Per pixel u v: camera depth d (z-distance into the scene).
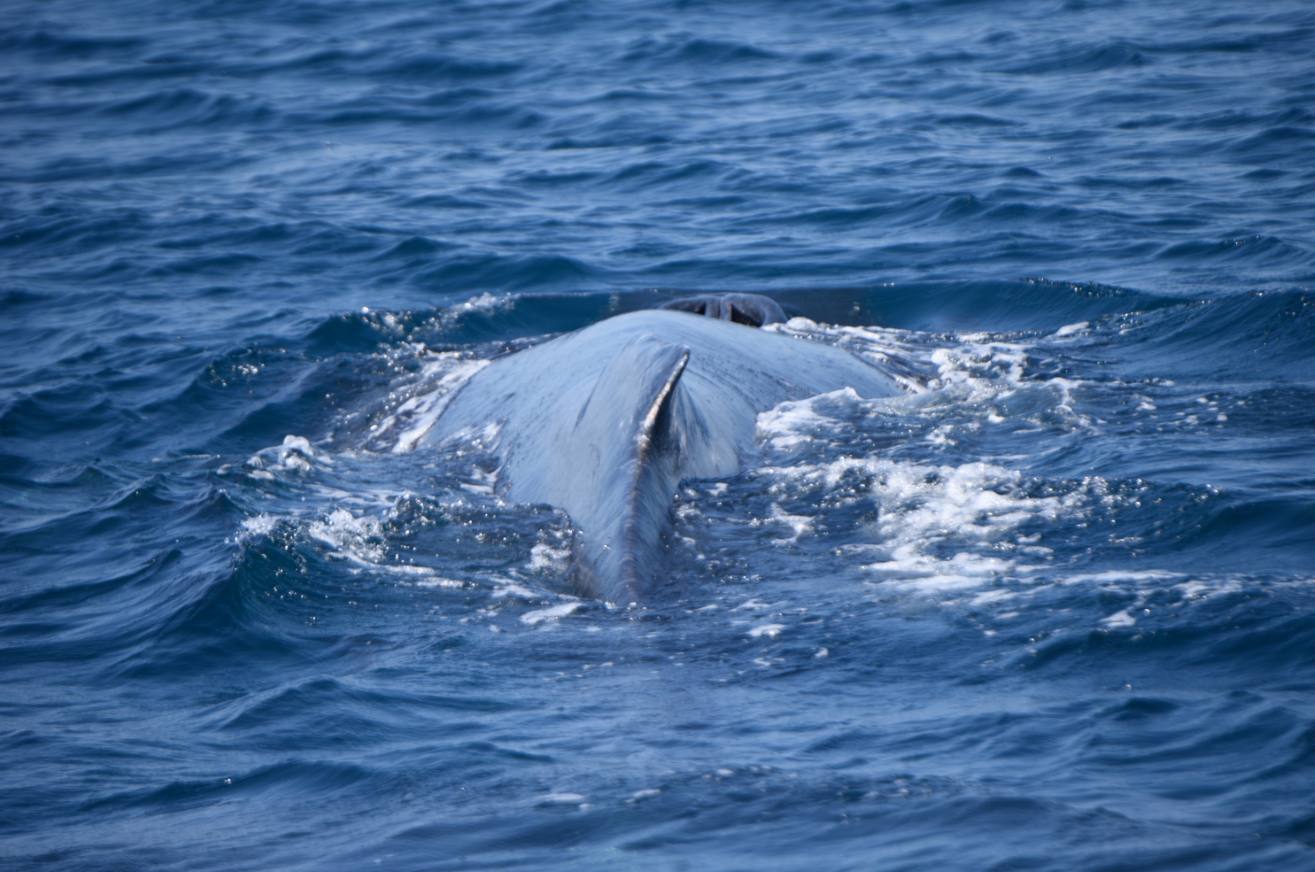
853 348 57.34
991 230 73.62
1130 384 51.28
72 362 60.56
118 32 139.25
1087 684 28.55
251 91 114.38
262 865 23.05
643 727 27.36
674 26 129.38
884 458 43.25
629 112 103.19
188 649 33.62
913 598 33.38
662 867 21.97
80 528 43.06
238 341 62.50
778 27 127.94
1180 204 75.50
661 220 79.00
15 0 159.75
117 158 97.75
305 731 28.66
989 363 55.16
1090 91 101.06
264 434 53.06
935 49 117.19
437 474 45.12
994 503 39.44
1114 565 34.91
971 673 29.33
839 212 78.44
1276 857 21.14
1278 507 37.53
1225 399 48.72
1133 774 24.44
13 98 116.12
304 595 35.84
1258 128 88.44
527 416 46.34
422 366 58.31
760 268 70.00
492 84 113.56
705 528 37.62
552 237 76.38
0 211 84.94
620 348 46.59
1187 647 29.95
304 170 93.06
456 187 87.50
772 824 23.12
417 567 37.19
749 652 30.77
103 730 29.59
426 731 28.08
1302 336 54.44
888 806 23.53
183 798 26.23
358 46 127.69
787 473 41.81
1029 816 22.86
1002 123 94.81
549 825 23.62
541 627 32.97
